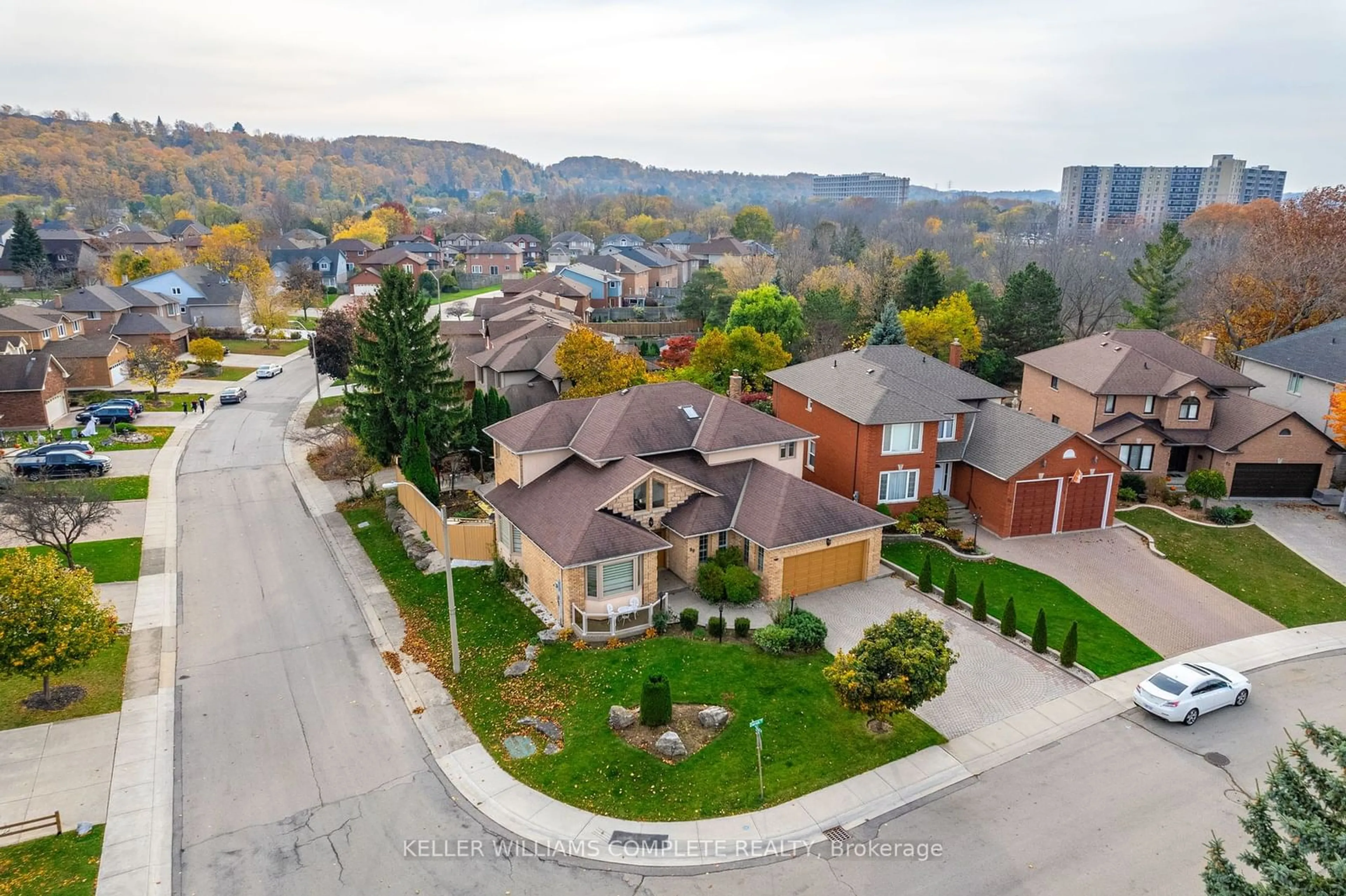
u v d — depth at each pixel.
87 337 70.50
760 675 27.20
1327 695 27.25
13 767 23.17
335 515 43.19
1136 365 46.81
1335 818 13.82
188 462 51.69
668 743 23.41
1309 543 39.41
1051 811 21.70
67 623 24.83
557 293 92.56
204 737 24.94
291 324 102.31
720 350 60.03
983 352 69.62
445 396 45.94
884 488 40.50
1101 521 40.94
